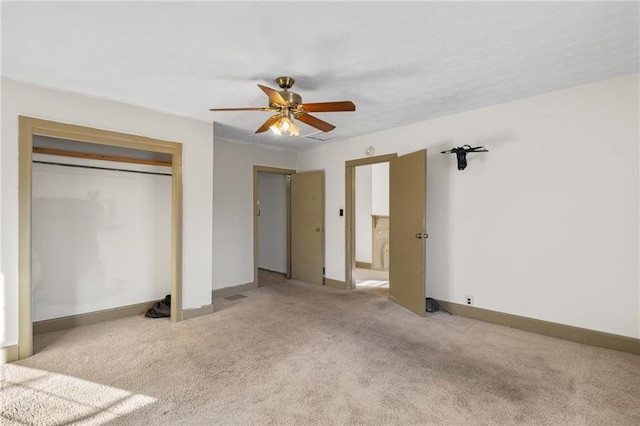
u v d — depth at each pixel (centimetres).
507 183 341
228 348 290
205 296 388
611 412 196
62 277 342
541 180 320
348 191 509
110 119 319
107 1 170
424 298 373
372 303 434
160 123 353
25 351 270
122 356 273
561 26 200
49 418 193
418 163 381
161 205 416
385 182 708
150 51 225
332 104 249
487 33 206
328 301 445
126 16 184
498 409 200
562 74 272
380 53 230
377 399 211
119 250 381
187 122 374
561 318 310
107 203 373
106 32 201
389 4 175
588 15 188
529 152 327
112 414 196
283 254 633
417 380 233
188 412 198
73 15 183
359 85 289
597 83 289
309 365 257
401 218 421
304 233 571
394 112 370
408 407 202
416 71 262
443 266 395
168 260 422
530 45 222
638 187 272
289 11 180
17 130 269
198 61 240
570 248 305
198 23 192
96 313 360
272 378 237
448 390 220
